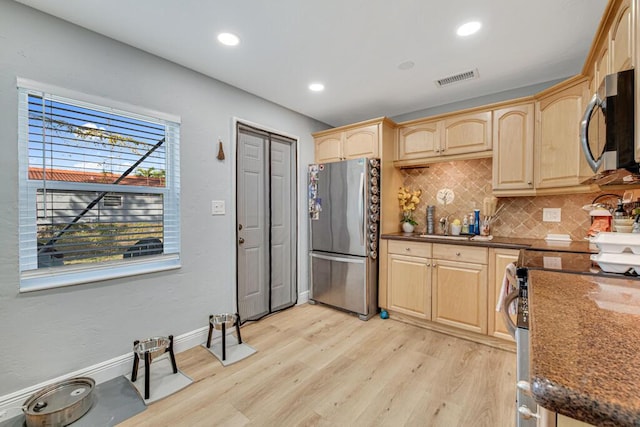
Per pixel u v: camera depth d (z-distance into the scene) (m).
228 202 2.64
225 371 2.02
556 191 2.21
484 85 2.66
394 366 2.08
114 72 1.94
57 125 1.75
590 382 0.40
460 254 2.53
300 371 2.02
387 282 3.02
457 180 3.10
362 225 2.98
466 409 1.64
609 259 1.23
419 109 3.30
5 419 1.54
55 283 1.71
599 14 1.68
